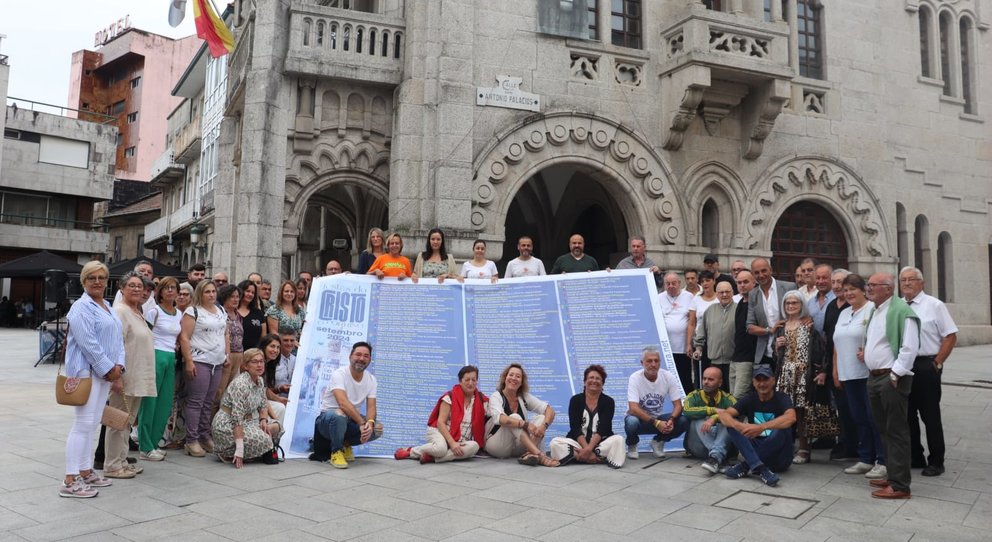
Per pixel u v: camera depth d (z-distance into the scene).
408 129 12.78
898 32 19.45
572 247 9.84
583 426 7.33
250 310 8.55
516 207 20.33
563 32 13.93
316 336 7.99
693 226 14.75
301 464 7.09
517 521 5.09
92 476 5.94
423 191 12.70
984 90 21.00
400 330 8.32
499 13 13.52
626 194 14.34
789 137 16.16
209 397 7.69
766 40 14.59
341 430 7.02
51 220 39.56
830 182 16.53
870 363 6.10
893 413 5.86
